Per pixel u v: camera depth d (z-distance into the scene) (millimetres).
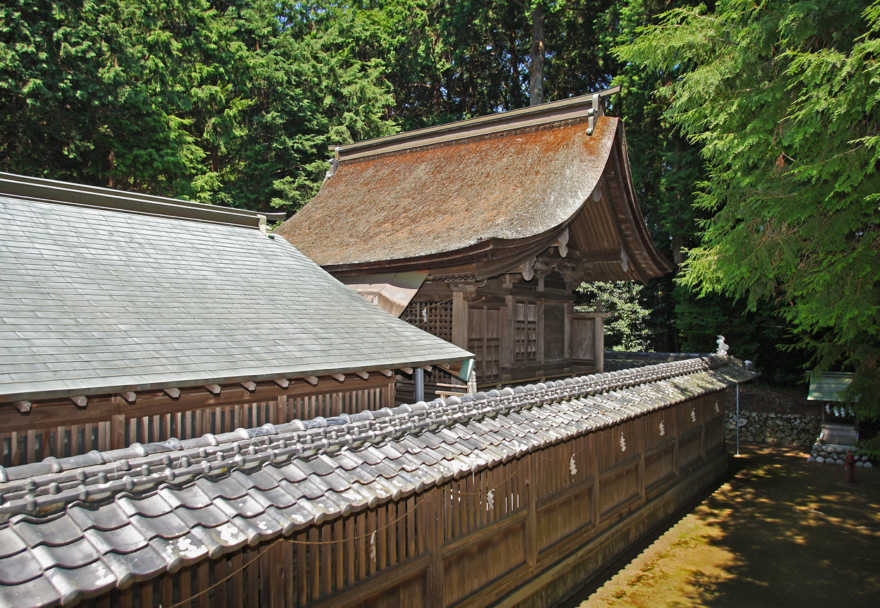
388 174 14766
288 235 13555
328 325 6746
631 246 13375
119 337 4797
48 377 3891
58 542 2553
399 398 11156
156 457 3256
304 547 4230
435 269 10281
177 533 2883
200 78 21641
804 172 7957
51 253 5801
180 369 4605
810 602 7531
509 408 6562
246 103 23547
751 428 18953
